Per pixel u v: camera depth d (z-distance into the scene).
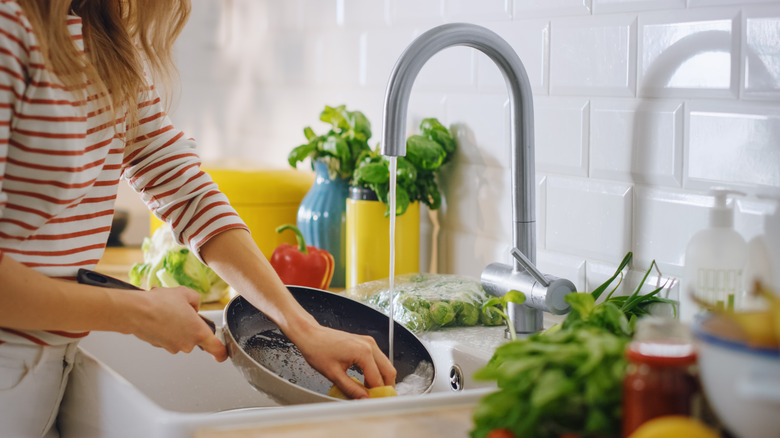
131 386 0.83
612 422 0.60
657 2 1.05
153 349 1.20
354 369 1.09
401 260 1.45
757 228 0.94
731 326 0.56
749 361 0.52
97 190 1.03
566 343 0.66
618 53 1.11
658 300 1.00
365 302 1.29
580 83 1.18
